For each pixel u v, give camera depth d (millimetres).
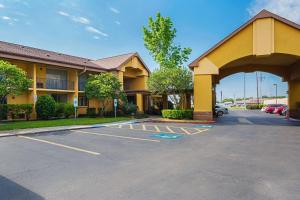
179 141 11070
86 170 6434
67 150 9094
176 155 8133
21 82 15695
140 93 30016
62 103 23516
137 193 4801
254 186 5148
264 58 22141
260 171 6234
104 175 5984
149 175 5938
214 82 26047
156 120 22500
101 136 12734
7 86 15227
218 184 5277
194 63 21969
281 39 19359
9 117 19828
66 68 25047
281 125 18484
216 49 21391
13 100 21156
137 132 14391
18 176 5977
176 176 5844
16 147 9750
